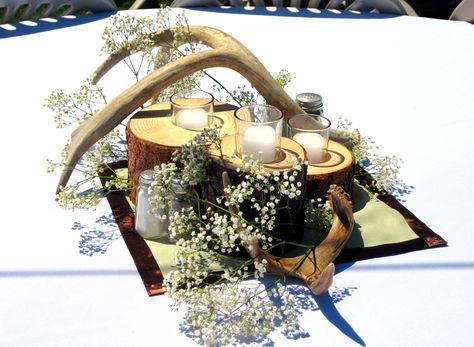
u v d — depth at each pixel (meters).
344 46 2.75
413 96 2.30
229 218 1.32
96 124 1.50
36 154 1.81
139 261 1.35
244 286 1.29
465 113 2.18
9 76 2.32
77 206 1.47
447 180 1.74
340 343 1.17
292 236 1.36
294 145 1.40
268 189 1.28
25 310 1.23
